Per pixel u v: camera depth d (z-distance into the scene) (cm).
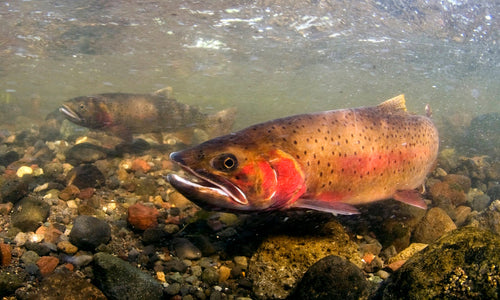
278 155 35
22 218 37
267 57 191
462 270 25
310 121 39
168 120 81
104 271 30
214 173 33
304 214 39
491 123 122
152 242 38
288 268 34
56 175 51
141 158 65
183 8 122
